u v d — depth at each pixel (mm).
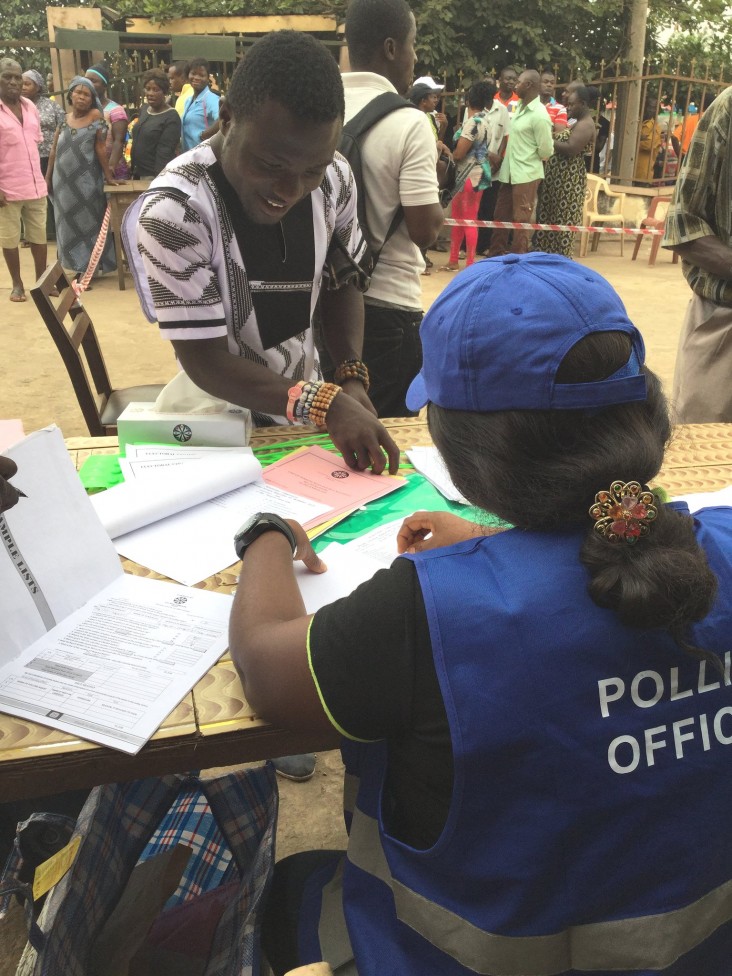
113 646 1144
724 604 815
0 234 5848
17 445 1183
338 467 1665
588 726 771
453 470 860
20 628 1130
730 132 2324
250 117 1452
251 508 1499
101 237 6113
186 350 1706
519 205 7125
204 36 9039
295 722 871
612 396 786
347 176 1855
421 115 2371
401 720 804
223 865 1395
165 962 1214
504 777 777
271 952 1111
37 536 1187
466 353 807
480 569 813
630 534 760
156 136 6859
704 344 2609
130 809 1213
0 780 979
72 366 2463
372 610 804
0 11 16000
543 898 796
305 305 1834
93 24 8898
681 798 802
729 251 2430
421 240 2449
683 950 825
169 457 1646
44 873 1065
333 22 9734
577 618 774
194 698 1065
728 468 1684
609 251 8750
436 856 816
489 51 11273
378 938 887
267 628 936
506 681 766
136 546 1382
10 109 5559
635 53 10070
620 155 9719
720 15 12539
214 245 1666
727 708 819
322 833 1948
